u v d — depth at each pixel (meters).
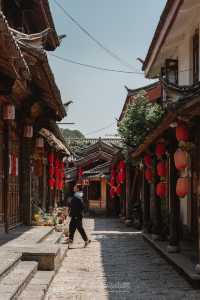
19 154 18.42
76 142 58.12
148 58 19.31
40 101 18.09
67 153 32.53
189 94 9.99
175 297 9.48
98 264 13.59
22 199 18.69
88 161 45.28
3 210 15.36
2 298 7.49
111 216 43.38
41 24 18.22
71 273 12.08
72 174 47.53
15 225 17.48
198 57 14.64
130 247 17.66
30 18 18.02
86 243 17.92
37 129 20.50
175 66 17.75
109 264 13.60
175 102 10.03
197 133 10.70
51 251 11.47
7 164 15.25
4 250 11.47
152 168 18.55
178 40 16.58
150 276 11.72
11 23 16.11
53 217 21.09
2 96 13.42
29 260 11.30
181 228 17.39
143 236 20.44
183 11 13.60
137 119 23.33
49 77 14.16
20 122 17.84
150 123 23.00
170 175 14.03
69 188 49.59
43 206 24.97
